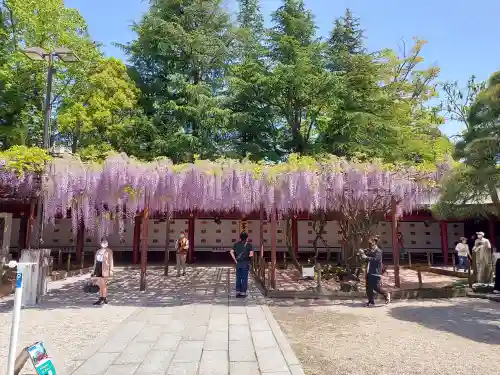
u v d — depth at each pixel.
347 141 20.14
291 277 13.84
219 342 5.78
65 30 18.56
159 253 20.66
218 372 4.53
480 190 8.90
